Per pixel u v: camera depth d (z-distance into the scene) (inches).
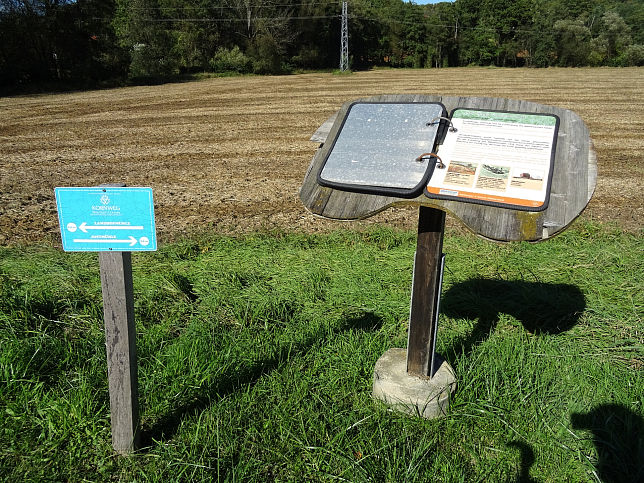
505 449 110.6
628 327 160.1
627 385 129.3
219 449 106.0
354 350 142.4
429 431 114.0
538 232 92.0
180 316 165.8
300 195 109.9
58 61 1476.4
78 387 121.7
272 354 139.9
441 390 120.3
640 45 2778.1
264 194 360.2
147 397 120.5
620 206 335.6
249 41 2121.1
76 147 566.3
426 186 100.3
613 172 444.8
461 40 3161.9
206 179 411.8
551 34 2878.9
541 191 95.6
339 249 231.3
